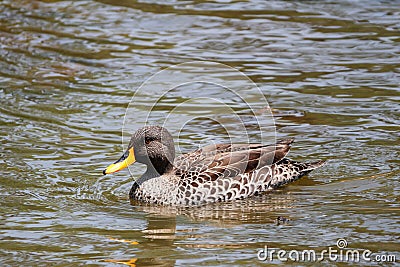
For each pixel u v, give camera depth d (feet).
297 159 46.29
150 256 34.55
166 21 73.72
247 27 71.92
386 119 51.96
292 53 65.57
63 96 57.72
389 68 61.62
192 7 77.51
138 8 77.41
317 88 58.23
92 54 66.13
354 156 46.55
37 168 45.60
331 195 41.86
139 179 42.98
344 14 74.54
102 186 43.80
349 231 37.01
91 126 52.34
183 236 37.04
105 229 38.01
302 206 40.63
